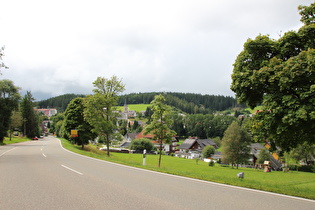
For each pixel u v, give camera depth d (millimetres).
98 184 8586
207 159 69438
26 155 22219
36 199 6430
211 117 130000
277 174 37500
